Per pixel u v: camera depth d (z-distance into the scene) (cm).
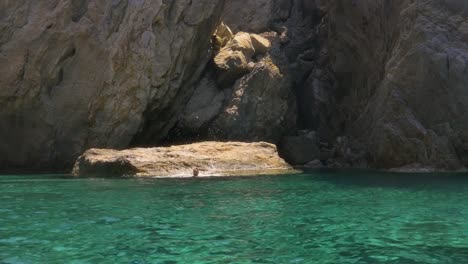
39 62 1706
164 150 1510
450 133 1600
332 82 2272
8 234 584
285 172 1462
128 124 1872
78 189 1020
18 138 1708
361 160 1911
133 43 1838
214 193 959
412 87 1692
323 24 2400
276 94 2123
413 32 1705
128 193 955
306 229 612
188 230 607
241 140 2061
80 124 1781
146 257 483
